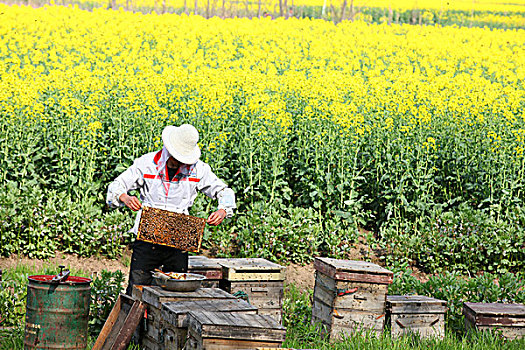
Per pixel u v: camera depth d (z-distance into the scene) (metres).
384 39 53.28
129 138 20.84
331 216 20.20
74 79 24.75
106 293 12.07
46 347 9.82
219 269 12.14
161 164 11.00
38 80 24.17
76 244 17.75
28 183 19.16
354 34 57.59
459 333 13.52
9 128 19.97
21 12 54.47
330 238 19.08
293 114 23.69
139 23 52.31
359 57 46.09
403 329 12.44
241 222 18.72
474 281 14.56
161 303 9.98
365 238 19.95
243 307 9.80
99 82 24.42
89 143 19.34
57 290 9.81
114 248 18.03
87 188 19.31
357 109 23.50
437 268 19.22
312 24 60.47
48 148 20.61
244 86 25.52
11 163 19.17
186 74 26.55
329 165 20.28
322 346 11.84
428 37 56.50
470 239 19.00
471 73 43.41
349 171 20.89
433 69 41.12
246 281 12.07
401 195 19.89
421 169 21.19
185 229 10.95
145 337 10.61
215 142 20.31
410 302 12.46
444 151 21.81
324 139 20.98
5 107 20.14
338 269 12.05
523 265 19.39
